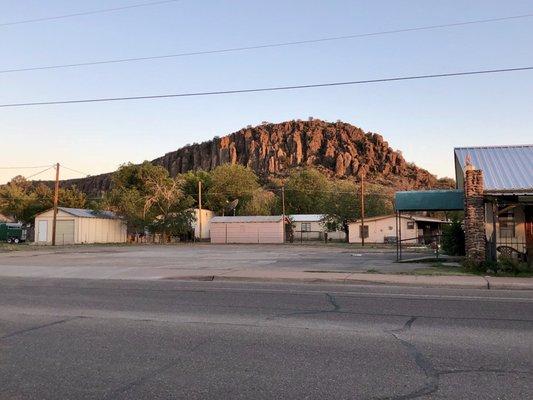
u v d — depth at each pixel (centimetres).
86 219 5916
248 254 3400
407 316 990
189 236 7100
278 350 723
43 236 5869
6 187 8688
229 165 9531
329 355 695
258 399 525
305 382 578
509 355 691
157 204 6631
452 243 2634
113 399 527
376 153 19175
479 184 1914
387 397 529
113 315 1011
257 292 1374
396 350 720
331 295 1307
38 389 559
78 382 583
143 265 2319
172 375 607
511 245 2122
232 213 8912
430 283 1538
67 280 1750
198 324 914
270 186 12612
